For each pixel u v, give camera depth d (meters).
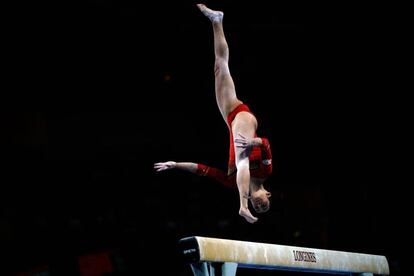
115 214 30.09
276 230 31.11
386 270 18.58
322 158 32.88
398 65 31.17
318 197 32.28
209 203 32.09
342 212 31.64
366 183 31.92
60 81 30.83
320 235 31.30
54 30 28.91
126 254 28.58
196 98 34.00
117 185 31.11
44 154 30.09
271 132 33.50
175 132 33.44
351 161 32.34
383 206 31.38
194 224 30.88
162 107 33.44
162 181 32.28
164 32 30.62
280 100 33.44
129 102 32.69
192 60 32.47
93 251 28.41
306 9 30.12
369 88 32.00
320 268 14.77
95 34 29.78
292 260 13.75
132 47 30.95
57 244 28.09
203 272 11.79
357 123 32.53
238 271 29.41
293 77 32.78
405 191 31.31
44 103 30.59
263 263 12.87
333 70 32.09
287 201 32.25
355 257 16.69
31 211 28.72
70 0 27.75
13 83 29.42
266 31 31.05
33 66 29.80
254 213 31.39
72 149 30.88
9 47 28.58
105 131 31.86
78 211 29.67
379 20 29.94
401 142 31.83
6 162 28.86
